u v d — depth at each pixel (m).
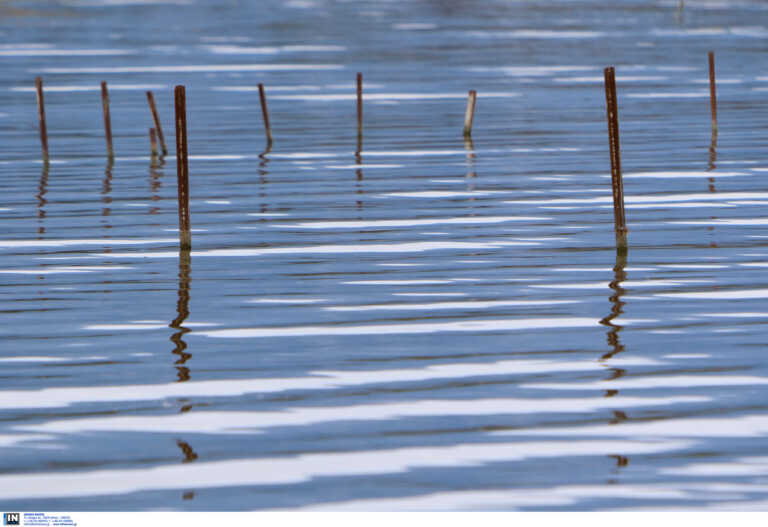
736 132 82.25
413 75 121.06
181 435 31.48
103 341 38.91
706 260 48.31
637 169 68.94
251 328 40.19
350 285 45.41
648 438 30.98
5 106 99.94
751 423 31.75
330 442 31.02
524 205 59.53
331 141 81.38
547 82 114.25
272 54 143.25
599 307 42.16
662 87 109.00
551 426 31.81
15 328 40.28
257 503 28.11
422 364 36.56
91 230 54.81
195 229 54.94
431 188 64.31
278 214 58.09
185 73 123.62
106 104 74.94
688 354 37.09
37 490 28.67
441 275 46.62
